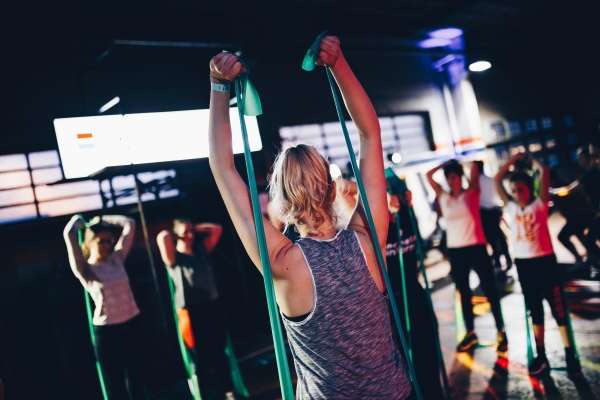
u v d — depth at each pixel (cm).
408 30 798
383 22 745
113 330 321
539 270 310
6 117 449
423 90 897
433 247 799
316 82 736
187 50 544
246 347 485
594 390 279
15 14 442
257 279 534
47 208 467
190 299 366
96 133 442
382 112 823
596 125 1177
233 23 603
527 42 1087
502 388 304
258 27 633
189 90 566
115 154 447
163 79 547
